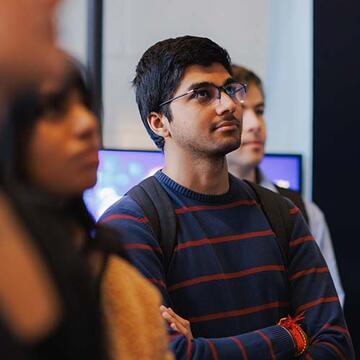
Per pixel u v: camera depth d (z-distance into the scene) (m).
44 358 0.96
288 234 2.79
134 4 6.41
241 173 4.55
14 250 0.98
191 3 6.52
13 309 0.94
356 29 6.20
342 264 6.15
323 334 2.62
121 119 6.36
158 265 2.51
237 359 2.40
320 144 6.19
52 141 1.18
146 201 2.62
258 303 2.60
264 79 6.63
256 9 6.61
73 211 1.34
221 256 2.61
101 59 6.25
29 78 0.96
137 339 1.42
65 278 1.02
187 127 2.64
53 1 0.95
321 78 6.20
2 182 1.04
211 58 2.71
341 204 6.20
